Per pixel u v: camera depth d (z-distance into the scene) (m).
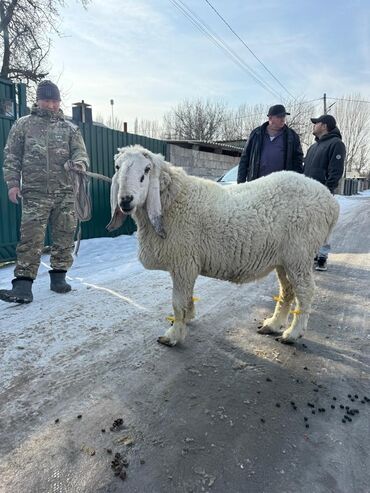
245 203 3.12
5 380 2.63
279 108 4.60
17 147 4.08
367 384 2.80
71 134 4.27
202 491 1.82
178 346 3.26
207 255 3.14
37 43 14.23
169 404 2.46
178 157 12.29
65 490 1.79
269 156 4.82
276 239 3.12
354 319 3.98
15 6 13.51
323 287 5.05
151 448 2.07
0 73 14.39
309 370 2.96
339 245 7.98
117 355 3.04
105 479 1.86
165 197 3.08
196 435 2.19
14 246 6.05
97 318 3.73
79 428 2.20
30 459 1.97
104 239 7.89
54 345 3.14
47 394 2.50
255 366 2.99
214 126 40.59
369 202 22.75
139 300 4.27
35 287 4.59
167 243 3.10
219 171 15.05
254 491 1.82
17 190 4.04
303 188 3.19
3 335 3.27
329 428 2.30
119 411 2.37
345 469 1.98
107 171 8.09
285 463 2.01
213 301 4.38
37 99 4.12
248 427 2.28
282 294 3.57
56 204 4.25
